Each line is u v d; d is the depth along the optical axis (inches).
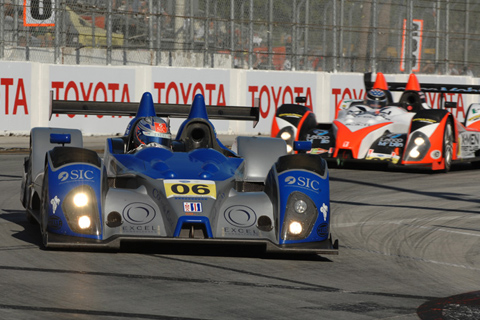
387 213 1273.4
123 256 839.1
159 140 1029.8
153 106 1115.3
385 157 1776.6
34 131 1048.2
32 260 799.7
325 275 802.8
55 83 2378.2
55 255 828.0
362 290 743.7
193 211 816.9
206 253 879.1
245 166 1051.3
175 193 844.0
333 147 1815.9
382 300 706.8
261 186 1048.2
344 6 2994.6
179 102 2559.1
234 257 866.1
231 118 1172.5
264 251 863.7
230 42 2802.7
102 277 737.0
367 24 3034.0
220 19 2746.1
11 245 883.4
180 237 800.3
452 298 730.8
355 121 1851.6
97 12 2518.5
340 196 1450.5
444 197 1462.8
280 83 2723.9
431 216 1254.3
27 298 646.5
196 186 868.0
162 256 848.3
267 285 740.7
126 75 2480.3
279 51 2881.4
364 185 1605.6
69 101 1116.5
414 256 944.3
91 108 1129.4
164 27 2721.5
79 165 840.3
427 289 765.9
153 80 2516.0
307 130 1883.6
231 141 2437.3
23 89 2325.3
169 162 940.0
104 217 818.8
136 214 831.7
